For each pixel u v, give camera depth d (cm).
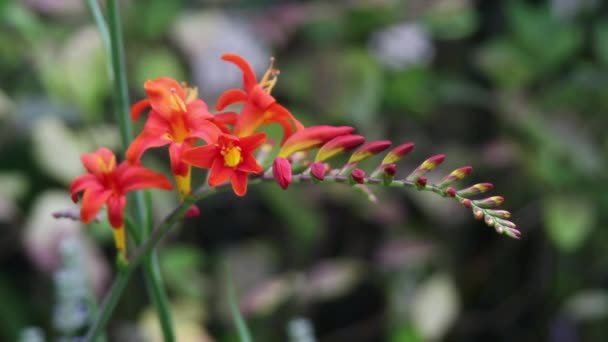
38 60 138
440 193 74
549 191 154
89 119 138
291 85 147
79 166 133
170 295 146
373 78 146
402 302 150
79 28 145
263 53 154
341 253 161
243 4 159
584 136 150
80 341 91
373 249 159
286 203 148
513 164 154
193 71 148
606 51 157
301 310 153
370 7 147
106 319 78
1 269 151
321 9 148
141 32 140
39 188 144
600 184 150
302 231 152
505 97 156
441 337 154
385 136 158
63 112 138
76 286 93
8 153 141
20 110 138
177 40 141
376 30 152
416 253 149
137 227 81
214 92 150
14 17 135
